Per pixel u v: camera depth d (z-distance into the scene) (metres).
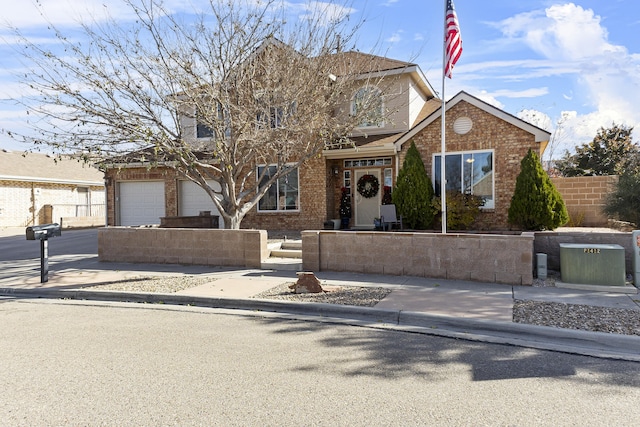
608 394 4.01
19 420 3.57
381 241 9.55
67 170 28.69
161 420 3.56
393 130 16.59
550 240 9.59
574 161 27.12
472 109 14.29
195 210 18.56
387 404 3.82
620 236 9.05
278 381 4.32
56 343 5.57
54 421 3.56
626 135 25.69
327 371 4.58
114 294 8.28
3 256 13.31
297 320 6.66
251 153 12.20
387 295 7.65
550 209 12.86
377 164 16.66
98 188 30.45
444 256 9.00
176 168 11.59
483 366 4.72
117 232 11.84
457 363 4.81
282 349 5.29
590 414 3.63
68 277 9.88
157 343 5.54
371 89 13.84
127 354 5.13
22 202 24.95
